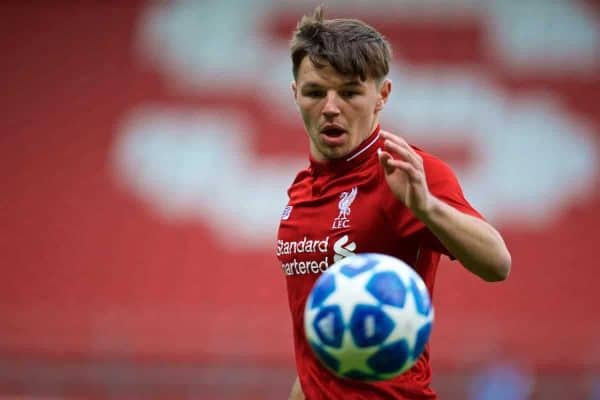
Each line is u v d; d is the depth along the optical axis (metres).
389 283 12.26
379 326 12.05
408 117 78.25
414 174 11.98
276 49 81.25
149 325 67.62
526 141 77.81
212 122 79.44
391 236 14.16
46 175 79.00
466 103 78.75
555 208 76.00
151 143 79.25
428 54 80.50
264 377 64.06
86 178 78.69
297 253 15.12
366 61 14.04
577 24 81.56
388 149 12.07
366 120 14.42
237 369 64.25
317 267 14.84
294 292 15.42
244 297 74.19
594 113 78.81
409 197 12.07
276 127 79.00
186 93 80.44
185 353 65.88
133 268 75.81
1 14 83.62
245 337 66.12
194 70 81.00
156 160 78.56
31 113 80.88
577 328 66.19
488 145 77.56
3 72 82.00
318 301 12.42
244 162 78.12
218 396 63.81
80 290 75.56
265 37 81.75
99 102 80.88
